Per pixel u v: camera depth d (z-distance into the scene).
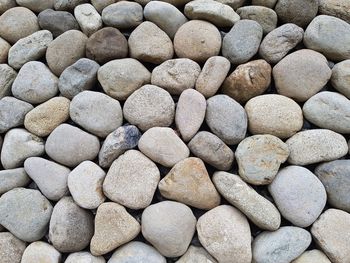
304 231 0.27
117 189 0.28
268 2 0.34
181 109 0.30
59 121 0.31
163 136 0.29
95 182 0.28
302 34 0.32
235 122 0.29
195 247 0.28
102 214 0.27
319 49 0.31
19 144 0.30
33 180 0.30
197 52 0.32
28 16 0.35
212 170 0.30
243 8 0.33
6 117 0.31
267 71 0.30
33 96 0.32
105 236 0.27
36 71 0.32
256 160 0.28
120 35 0.32
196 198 0.28
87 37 0.33
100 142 0.31
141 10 0.33
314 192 0.27
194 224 0.28
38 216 0.29
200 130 0.30
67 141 0.29
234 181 0.27
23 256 0.28
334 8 0.33
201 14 0.32
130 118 0.30
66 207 0.28
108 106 0.30
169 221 0.27
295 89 0.30
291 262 0.27
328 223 0.27
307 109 0.30
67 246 0.27
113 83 0.31
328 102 0.29
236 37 0.31
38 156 0.31
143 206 0.28
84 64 0.31
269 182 0.28
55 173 0.29
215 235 0.27
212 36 0.32
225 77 0.31
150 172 0.28
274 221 0.27
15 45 0.33
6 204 0.29
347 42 0.31
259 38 0.32
